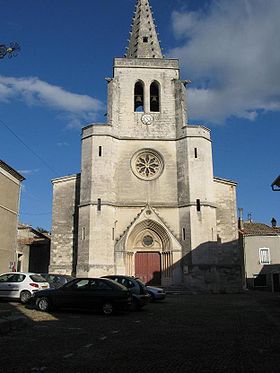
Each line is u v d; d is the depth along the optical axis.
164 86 35.69
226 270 32.62
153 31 40.12
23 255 39.09
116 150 33.44
